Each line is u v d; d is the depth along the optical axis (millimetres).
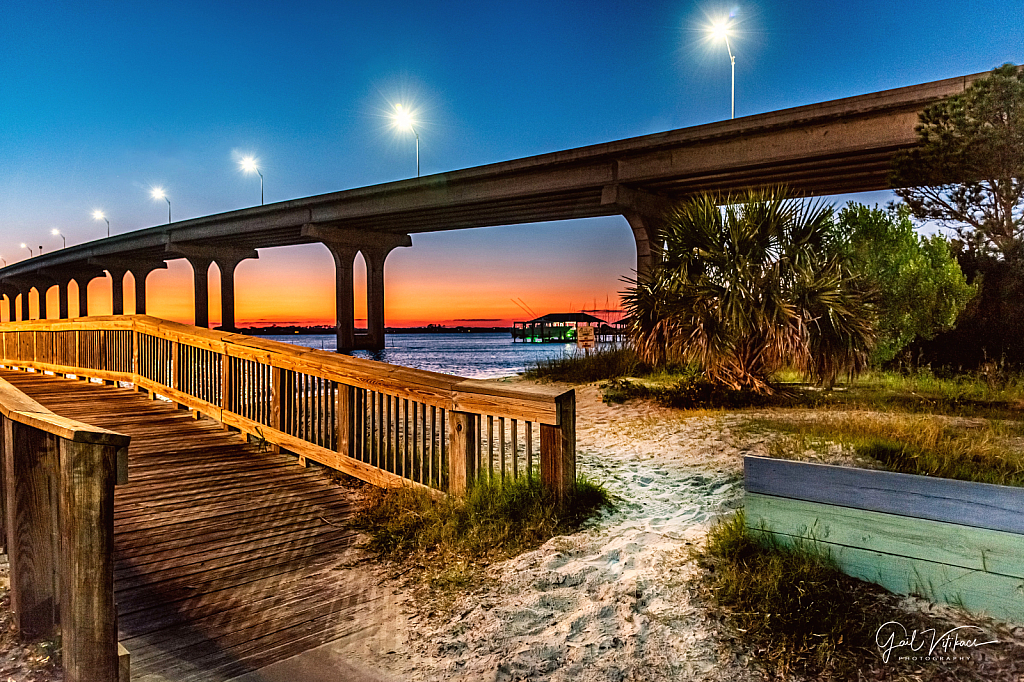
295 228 60031
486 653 2676
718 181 31484
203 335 8039
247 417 7109
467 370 24953
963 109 10062
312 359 6043
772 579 2787
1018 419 6824
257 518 4613
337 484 5547
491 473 4469
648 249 33812
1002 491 2504
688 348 9406
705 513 4207
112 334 11531
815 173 29047
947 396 8586
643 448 6570
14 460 2494
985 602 2533
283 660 2674
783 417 7477
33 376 13078
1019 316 10625
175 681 2494
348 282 62062
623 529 3971
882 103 23031
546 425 4289
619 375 13758
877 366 11109
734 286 9078
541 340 76500
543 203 40750
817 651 2455
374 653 2732
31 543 2531
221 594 3357
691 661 2477
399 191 45969
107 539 1979
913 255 10781
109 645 1977
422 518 4355
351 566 3777
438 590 3363
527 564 3514
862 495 2836
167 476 5676
